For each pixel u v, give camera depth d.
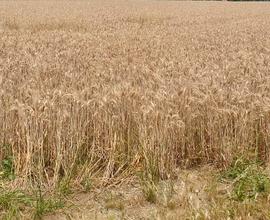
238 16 31.02
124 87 6.86
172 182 5.86
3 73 8.09
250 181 5.72
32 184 5.68
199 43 13.93
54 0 47.34
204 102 6.65
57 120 5.96
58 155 5.72
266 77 7.80
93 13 27.38
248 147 6.63
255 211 5.07
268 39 15.30
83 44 12.84
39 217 4.98
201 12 34.00
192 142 6.55
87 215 5.09
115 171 6.14
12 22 21.06
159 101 6.40
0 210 5.08
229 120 6.54
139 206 5.32
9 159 6.00
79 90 6.98
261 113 6.60
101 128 6.39
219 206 5.15
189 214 5.00
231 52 11.80
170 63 9.31
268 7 47.31
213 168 6.40
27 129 5.85
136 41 14.35
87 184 5.65
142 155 6.19
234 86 7.30
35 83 7.36
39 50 11.41
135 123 6.48
